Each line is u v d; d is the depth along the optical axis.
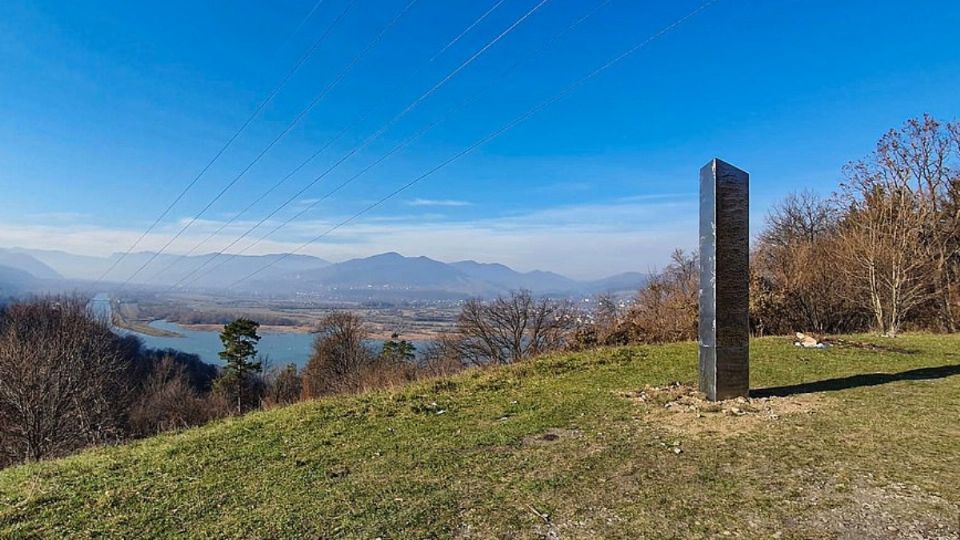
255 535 4.34
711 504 4.43
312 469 5.99
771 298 19.78
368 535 4.21
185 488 5.62
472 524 4.32
